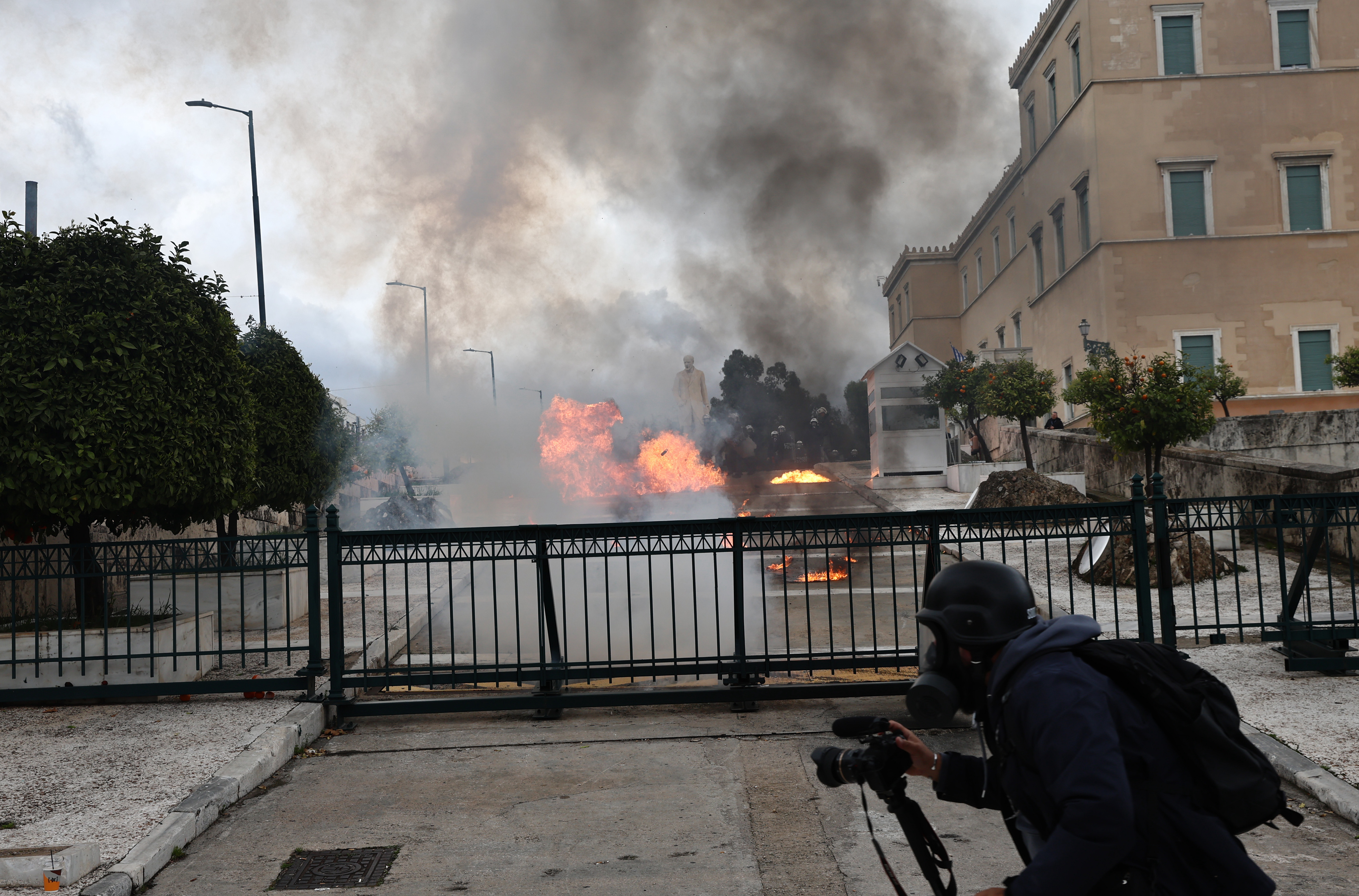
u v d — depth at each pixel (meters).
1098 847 1.75
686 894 4.14
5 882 4.15
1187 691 1.98
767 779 5.72
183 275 9.38
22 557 7.53
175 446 8.66
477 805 5.42
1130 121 32.50
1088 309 33.81
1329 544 7.56
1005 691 2.03
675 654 7.41
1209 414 17.62
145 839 4.71
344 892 4.25
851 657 7.32
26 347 7.97
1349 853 4.34
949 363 28.42
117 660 7.60
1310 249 31.62
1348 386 27.89
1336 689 6.95
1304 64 32.12
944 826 4.86
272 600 11.12
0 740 6.64
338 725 7.29
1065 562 13.91
